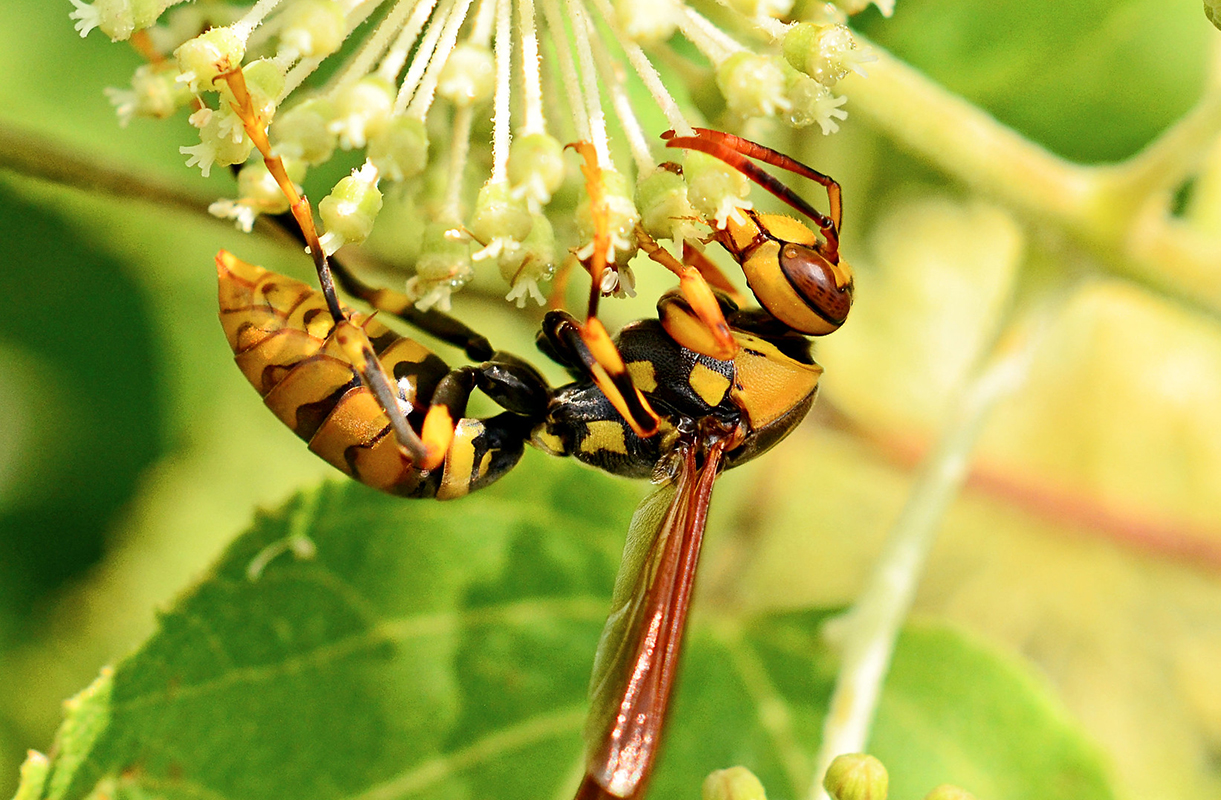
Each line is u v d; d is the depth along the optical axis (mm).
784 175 161
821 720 155
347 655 148
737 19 140
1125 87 161
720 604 158
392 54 130
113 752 143
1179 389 176
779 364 141
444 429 141
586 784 134
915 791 154
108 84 174
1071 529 177
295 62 134
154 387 195
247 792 145
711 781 139
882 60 154
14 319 187
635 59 132
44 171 147
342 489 147
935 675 155
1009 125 162
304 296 139
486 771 150
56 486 194
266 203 133
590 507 152
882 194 168
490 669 151
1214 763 175
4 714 188
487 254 131
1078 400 177
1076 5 158
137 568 195
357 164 160
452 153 137
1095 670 175
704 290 135
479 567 151
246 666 146
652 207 132
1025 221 157
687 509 139
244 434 198
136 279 188
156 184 148
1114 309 176
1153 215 157
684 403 141
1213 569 176
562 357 144
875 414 177
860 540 175
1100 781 152
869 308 178
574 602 152
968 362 177
